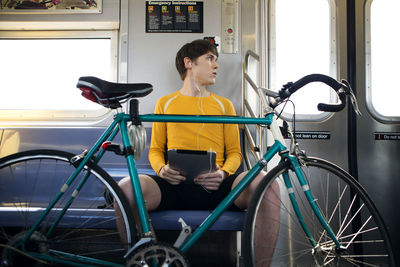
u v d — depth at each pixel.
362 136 3.01
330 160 3.00
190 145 2.28
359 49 3.03
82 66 2.97
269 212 1.97
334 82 1.88
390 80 3.03
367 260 2.87
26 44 2.98
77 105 2.94
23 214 2.10
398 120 3.01
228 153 2.36
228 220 2.01
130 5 2.96
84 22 2.93
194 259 2.78
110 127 1.92
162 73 2.94
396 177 3.01
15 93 2.95
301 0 3.01
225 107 2.43
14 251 1.80
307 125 3.01
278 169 1.89
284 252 2.81
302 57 3.00
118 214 1.93
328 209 2.91
